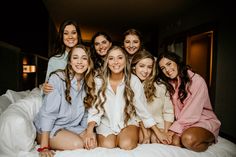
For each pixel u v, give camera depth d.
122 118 1.83
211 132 1.79
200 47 4.83
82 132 1.78
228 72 3.56
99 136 1.78
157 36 6.99
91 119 1.77
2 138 1.50
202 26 4.34
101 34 2.33
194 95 1.85
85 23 6.46
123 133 1.72
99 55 2.36
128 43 2.36
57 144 1.63
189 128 1.75
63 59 2.17
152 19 6.00
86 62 1.76
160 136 1.77
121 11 5.21
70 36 2.16
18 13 2.83
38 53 4.07
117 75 1.86
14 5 2.68
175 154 1.60
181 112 1.88
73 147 1.61
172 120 1.93
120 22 6.33
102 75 1.83
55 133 1.65
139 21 6.23
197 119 1.81
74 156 1.49
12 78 2.37
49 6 4.82
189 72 1.94
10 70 2.31
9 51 2.28
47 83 1.74
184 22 5.22
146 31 7.68
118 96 1.83
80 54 1.74
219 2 3.85
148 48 8.73
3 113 1.65
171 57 1.91
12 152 1.51
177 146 1.72
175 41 5.61
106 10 5.12
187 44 4.96
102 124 1.85
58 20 6.08
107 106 1.83
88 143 1.63
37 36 3.97
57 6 4.84
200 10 4.52
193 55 4.99
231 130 3.45
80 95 1.82
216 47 3.89
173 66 1.91
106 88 1.83
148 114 1.82
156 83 1.98
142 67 1.97
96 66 2.23
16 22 2.75
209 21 4.17
